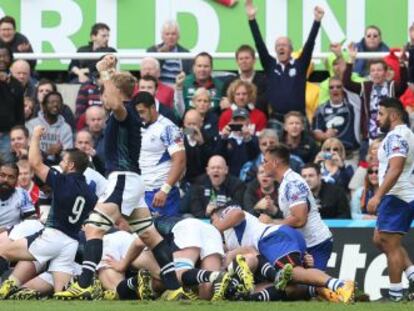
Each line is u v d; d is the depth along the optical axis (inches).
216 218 1539.1
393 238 1545.3
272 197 1770.4
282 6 2183.8
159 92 2022.6
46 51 2207.2
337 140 1893.5
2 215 1720.0
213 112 1972.2
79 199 1499.8
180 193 1808.6
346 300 1417.3
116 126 1407.5
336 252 1664.6
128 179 1414.9
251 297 1445.6
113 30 2202.3
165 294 1456.7
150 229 1441.9
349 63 2010.3
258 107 2017.7
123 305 1357.0
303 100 2014.0
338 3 2183.8
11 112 1953.7
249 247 1509.6
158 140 1615.4
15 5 2204.7
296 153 1918.1
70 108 2055.9
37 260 1501.0
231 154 1899.6
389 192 1539.1
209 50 2198.6
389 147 1517.0
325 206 1765.5
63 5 2202.3
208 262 1505.9
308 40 2003.0
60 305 1359.5
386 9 2178.9
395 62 1995.6
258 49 2022.6
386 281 1651.1
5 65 1948.8
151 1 2201.0
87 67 2138.3
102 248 1437.0
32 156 1492.4
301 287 1472.7
